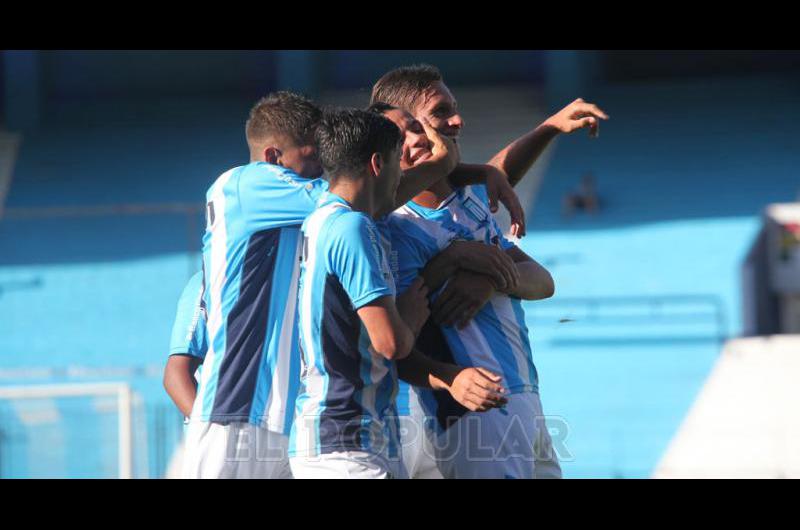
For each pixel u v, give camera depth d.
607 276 67.44
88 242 74.56
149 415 43.72
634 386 59.69
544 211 73.94
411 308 11.62
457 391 11.18
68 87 88.25
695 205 72.38
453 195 12.73
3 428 43.75
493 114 83.06
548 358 62.78
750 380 44.50
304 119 13.05
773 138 77.81
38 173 81.12
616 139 80.12
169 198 77.12
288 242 12.55
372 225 10.88
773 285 56.28
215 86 88.25
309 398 10.95
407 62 85.44
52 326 68.00
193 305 13.91
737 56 85.12
